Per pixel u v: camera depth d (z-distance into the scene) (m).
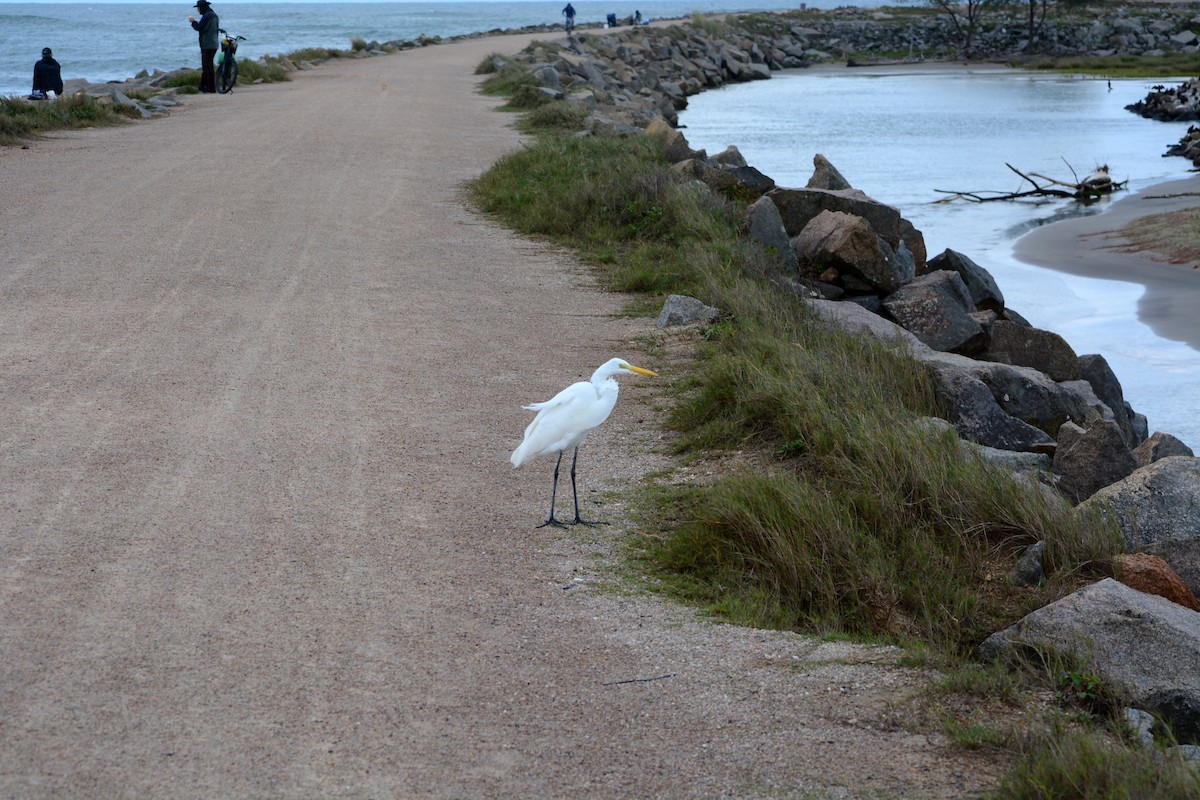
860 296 15.21
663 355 11.38
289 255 15.03
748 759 4.89
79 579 6.32
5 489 7.50
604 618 6.27
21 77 80.50
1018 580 7.14
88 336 11.06
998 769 4.88
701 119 51.00
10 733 4.86
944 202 31.02
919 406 10.09
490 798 4.55
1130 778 4.52
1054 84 68.62
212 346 10.95
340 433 8.88
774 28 95.19
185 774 4.62
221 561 6.63
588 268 15.37
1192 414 14.05
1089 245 24.47
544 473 8.41
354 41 60.34
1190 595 6.98
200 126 27.77
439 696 5.32
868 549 7.14
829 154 39.28
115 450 8.27
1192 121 50.16
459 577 6.65
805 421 8.59
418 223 17.62
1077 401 11.82
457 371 10.61
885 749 5.01
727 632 6.19
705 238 15.62
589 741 5.00
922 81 72.75
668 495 8.11
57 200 17.94
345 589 6.39
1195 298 19.48
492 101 36.12
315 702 5.22
